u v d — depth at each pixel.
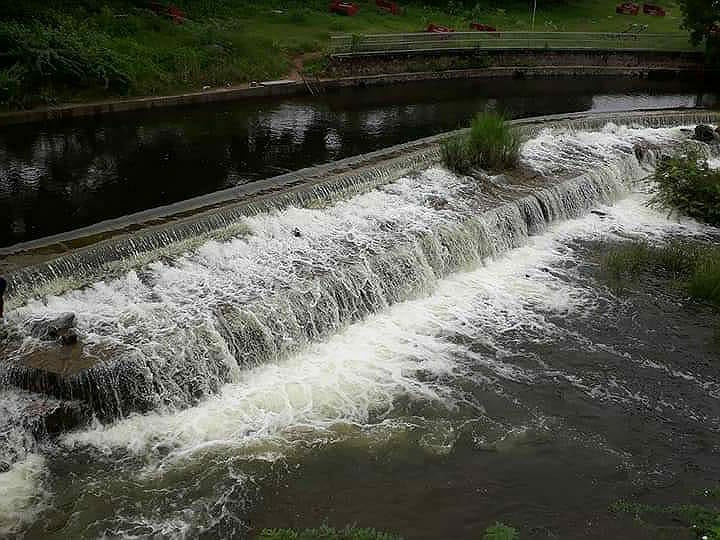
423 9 42.69
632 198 19.22
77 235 12.27
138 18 28.45
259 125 21.61
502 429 9.95
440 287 13.70
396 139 20.72
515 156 17.98
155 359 9.55
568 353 11.88
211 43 27.52
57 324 9.90
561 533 8.28
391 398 10.39
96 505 8.14
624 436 10.01
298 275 11.94
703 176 18.12
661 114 24.77
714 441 10.02
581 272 14.77
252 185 15.34
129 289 11.16
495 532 8.11
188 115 22.33
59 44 22.48
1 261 11.18
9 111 20.27
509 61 33.72
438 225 14.24
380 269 12.67
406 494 8.70
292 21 35.03
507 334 12.31
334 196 15.39
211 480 8.62
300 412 9.91
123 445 8.98
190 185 15.84
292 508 8.35
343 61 29.45
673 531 8.38
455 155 17.41
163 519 8.05
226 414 9.70
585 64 35.09
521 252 15.48
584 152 20.02
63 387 8.88
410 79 31.12
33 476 8.39
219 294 11.20
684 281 14.50
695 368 11.70
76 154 17.73
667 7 52.66
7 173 16.14
